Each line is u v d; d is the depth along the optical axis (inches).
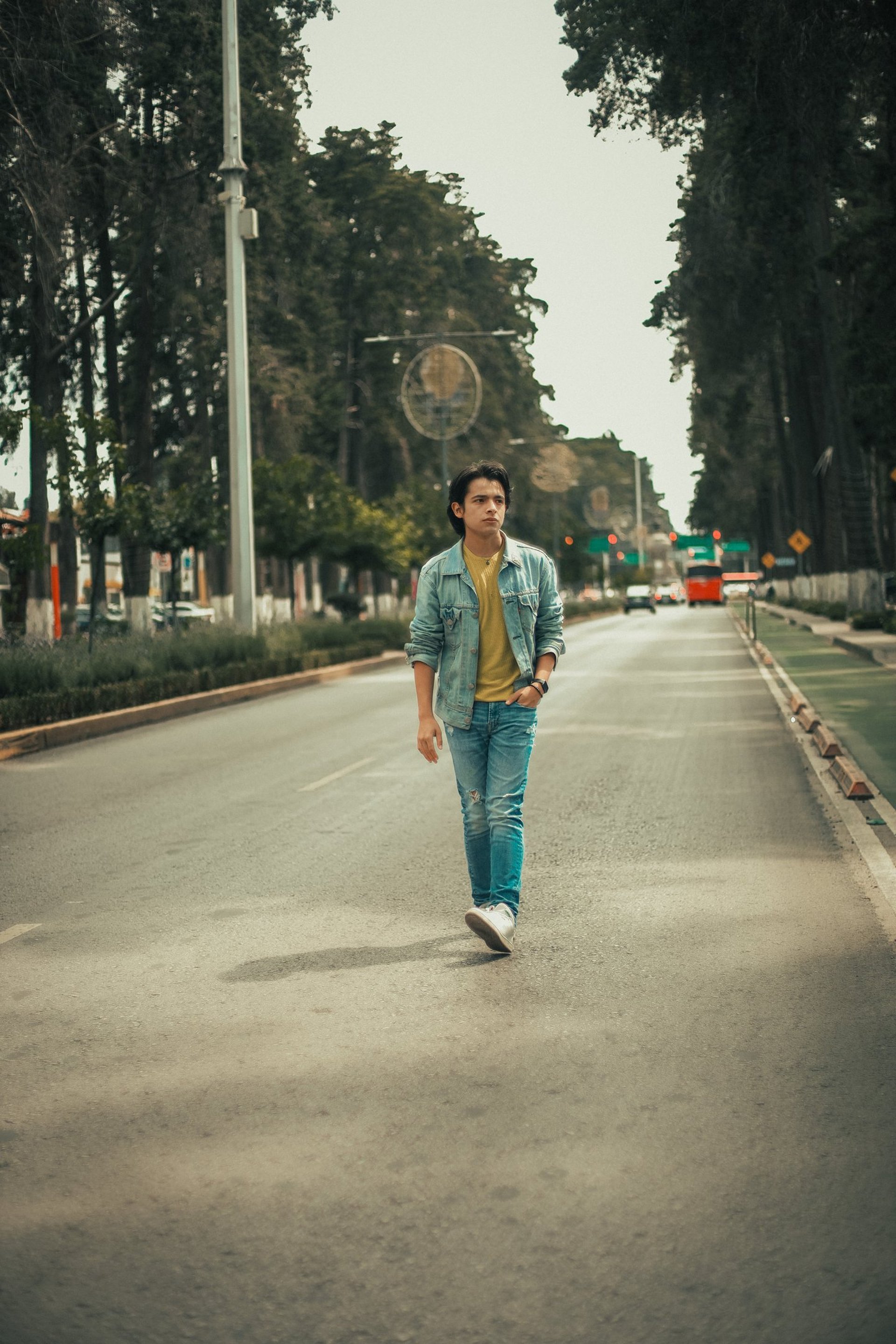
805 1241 138.8
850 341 1309.1
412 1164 159.5
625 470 5787.4
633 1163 158.7
